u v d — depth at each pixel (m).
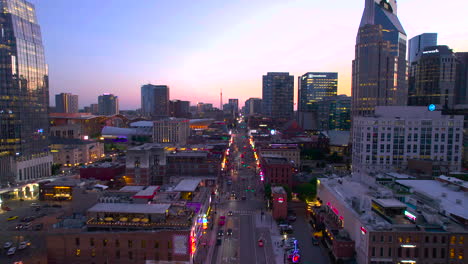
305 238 124.31
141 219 98.12
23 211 150.75
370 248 88.50
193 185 141.00
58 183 174.00
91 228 97.50
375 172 166.75
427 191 119.56
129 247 94.88
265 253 111.06
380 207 103.50
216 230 132.50
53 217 140.88
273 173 185.25
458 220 95.69
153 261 94.75
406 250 88.38
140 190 128.38
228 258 107.00
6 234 110.69
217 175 198.25
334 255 101.94
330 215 129.12
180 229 95.12
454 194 115.38
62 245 96.25
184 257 93.88
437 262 88.31
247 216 150.75
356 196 120.19
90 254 95.62
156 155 188.38
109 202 115.50
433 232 88.25
